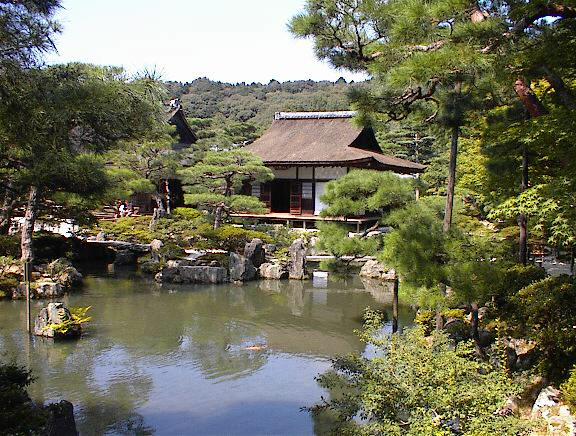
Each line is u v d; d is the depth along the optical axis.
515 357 9.12
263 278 22.45
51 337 13.15
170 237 26.62
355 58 9.16
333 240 14.64
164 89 10.71
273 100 84.81
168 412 9.27
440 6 7.41
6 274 17.80
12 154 7.98
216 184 27.92
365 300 18.59
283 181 33.22
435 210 13.54
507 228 18.19
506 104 11.19
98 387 10.27
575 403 6.84
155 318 15.64
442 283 10.17
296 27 8.83
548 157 9.85
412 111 10.97
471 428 5.61
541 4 7.30
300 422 8.93
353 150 31.12
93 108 6.73
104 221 30.09
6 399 6.43
